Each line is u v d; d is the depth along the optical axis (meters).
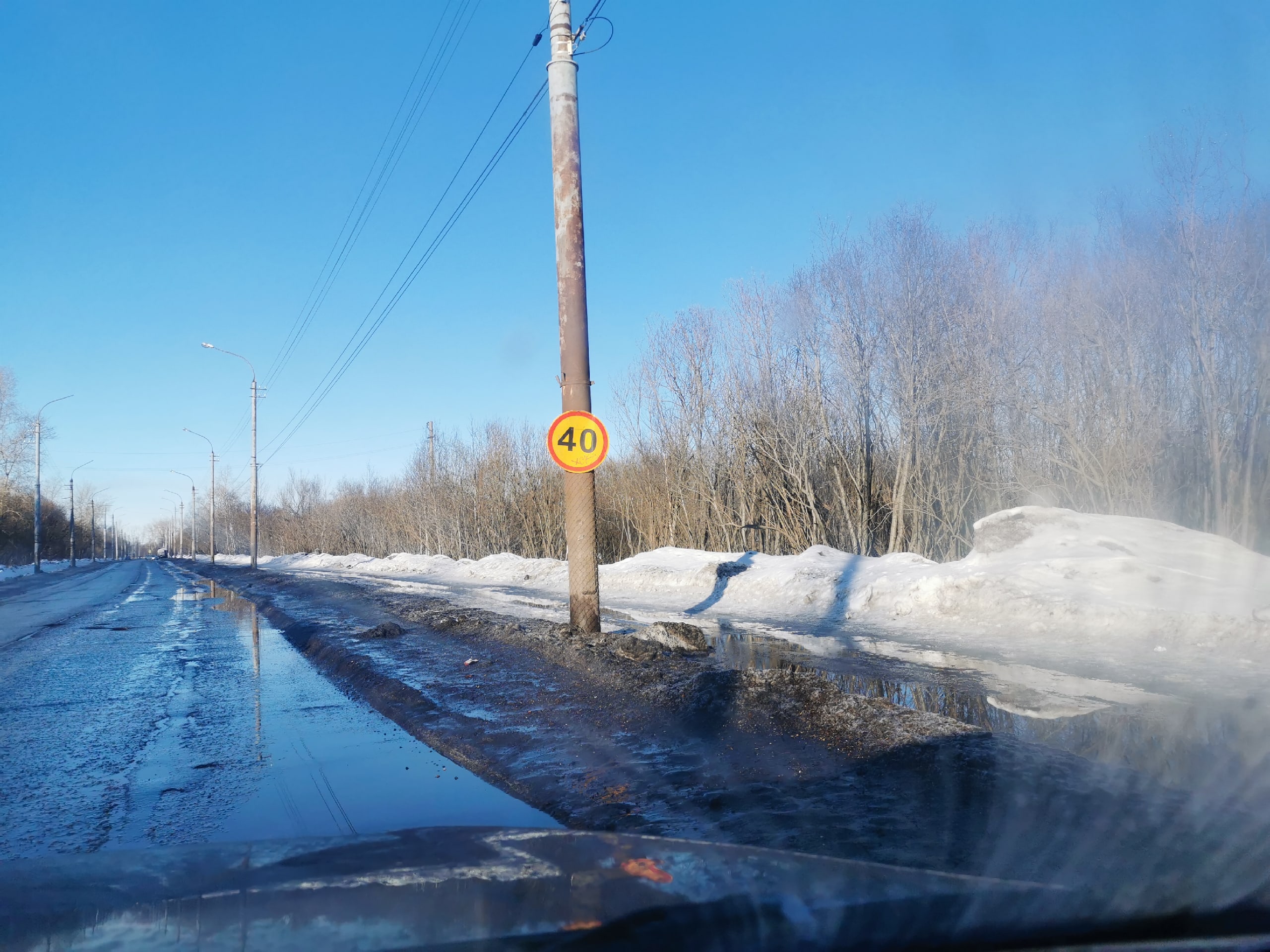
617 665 7.73
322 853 2.17
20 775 5.32
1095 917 2.01
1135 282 17.61
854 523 24.25
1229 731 5.34
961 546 22.98
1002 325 20.03
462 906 1.74
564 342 9.66
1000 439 20.72
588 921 1.66
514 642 9.80
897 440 22.73
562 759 5.17
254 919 1.68
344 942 1.57
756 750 4.99
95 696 8.23
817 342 24.16
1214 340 16.25
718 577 17.17
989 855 3.25
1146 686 6.84
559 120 9.58
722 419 27.17
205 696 8.15
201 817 4.41
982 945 1.85
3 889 1.94
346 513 70.19
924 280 21.41
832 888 1.92
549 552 39.88
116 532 160.75
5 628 16.11
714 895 1.82
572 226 9.57
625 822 3.99
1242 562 10.81
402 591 22.61
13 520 63.91
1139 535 12.02
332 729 6.52
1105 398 18.31
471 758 5.42
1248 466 15.52
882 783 4.30
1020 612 10.26
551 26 9.65
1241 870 2.91
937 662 8.27
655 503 29.88
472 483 44.75
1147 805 3.83
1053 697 6.55
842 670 7.91
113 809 4.57
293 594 23.83
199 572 51.25
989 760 4.51
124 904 1.79
